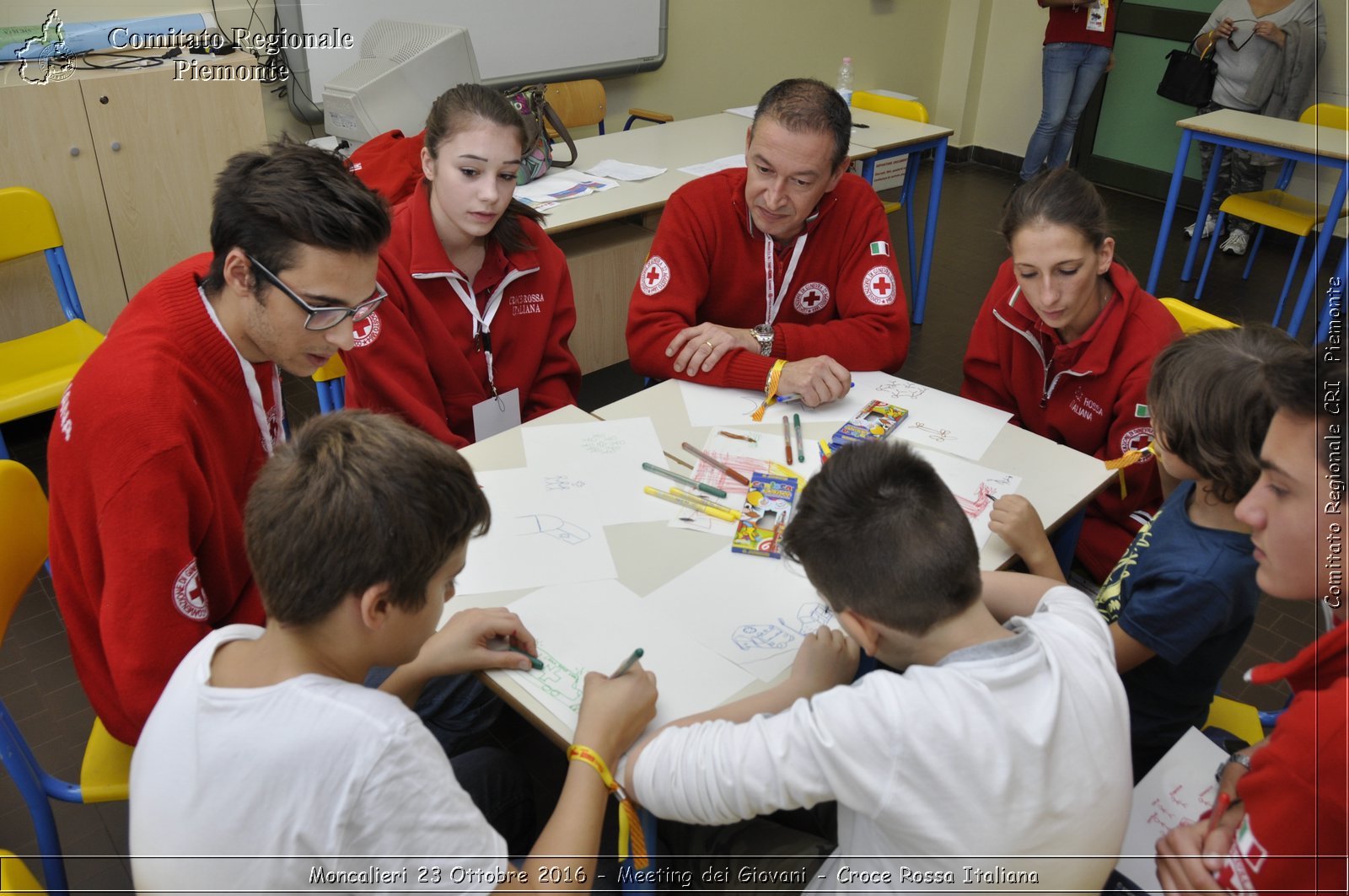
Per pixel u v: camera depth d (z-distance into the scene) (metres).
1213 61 4.76
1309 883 0.80
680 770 0.91
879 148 3.61
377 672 1.39
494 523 1.34
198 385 1.17
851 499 0.93
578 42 4.55
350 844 0.78
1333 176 3.61
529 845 1.33
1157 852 0.98
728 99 5.51
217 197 1.14
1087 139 6.04
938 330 4.03
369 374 1.76
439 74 2.92
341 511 0.79
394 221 1.84
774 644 1.12
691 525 1.34
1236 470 1.09
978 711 0.83
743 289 2.10
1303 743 0.79
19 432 2.96
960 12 6.38
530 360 2.00
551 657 1.09
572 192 3.00
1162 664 1.26
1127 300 1.75
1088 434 1.84
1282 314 4.17
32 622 2.20
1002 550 1.31
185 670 0.87
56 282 2.54
